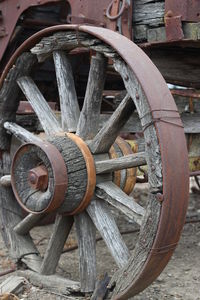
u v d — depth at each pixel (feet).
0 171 15.19
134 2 13.44
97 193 11.94
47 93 20.15
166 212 10.02
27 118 15.48
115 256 11.53
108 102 18.85
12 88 14.26
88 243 12.35
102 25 13.56
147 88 10.21
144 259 10.41
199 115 14.38
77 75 19.97
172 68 14.85
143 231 10.46
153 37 13.08
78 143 11.94
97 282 11.89
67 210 12.05
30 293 13.03
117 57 10.93
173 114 10.27
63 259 15.58
